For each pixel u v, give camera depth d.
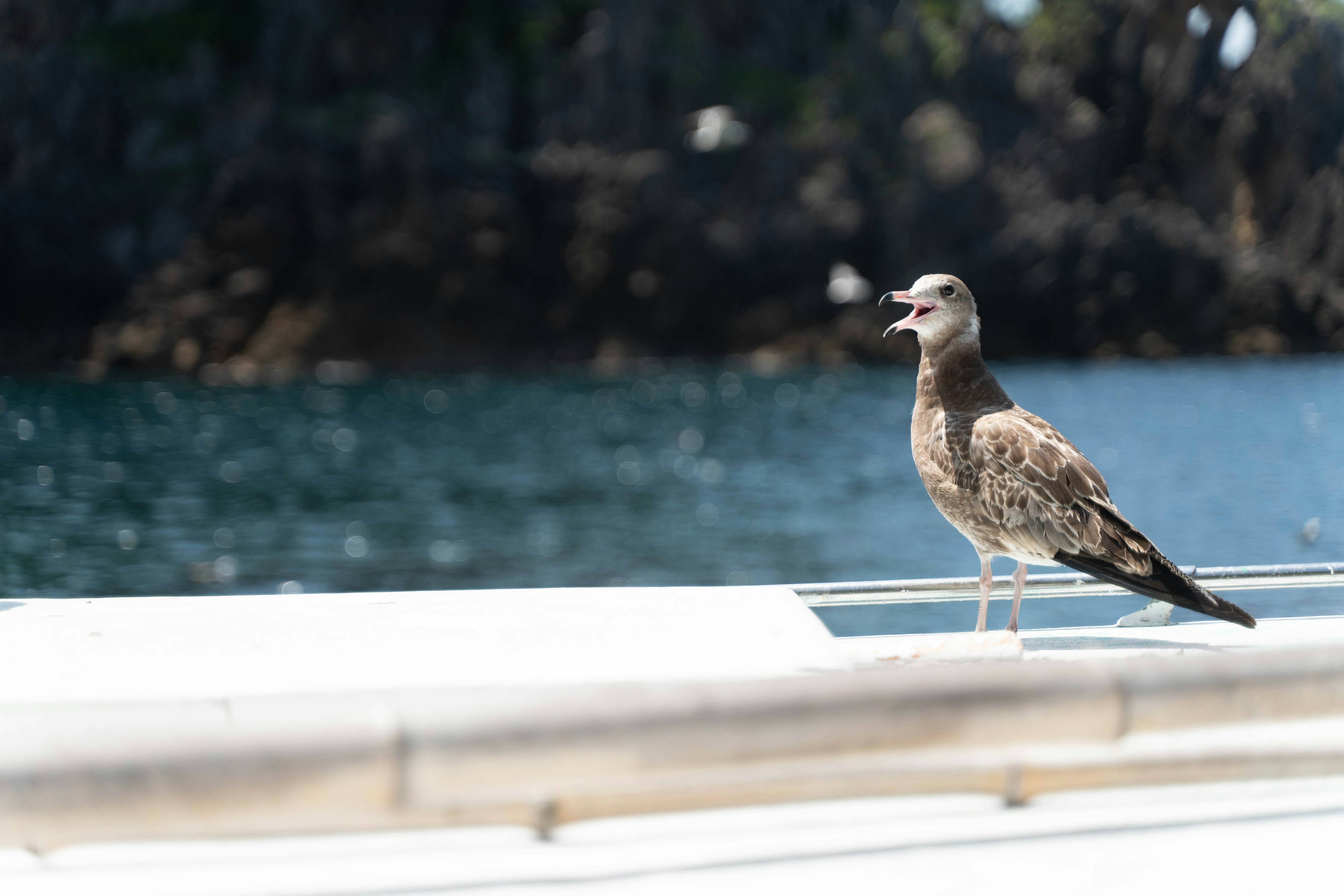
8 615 2.04
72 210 59.59
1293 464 28.45
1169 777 1.08
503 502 25.92
